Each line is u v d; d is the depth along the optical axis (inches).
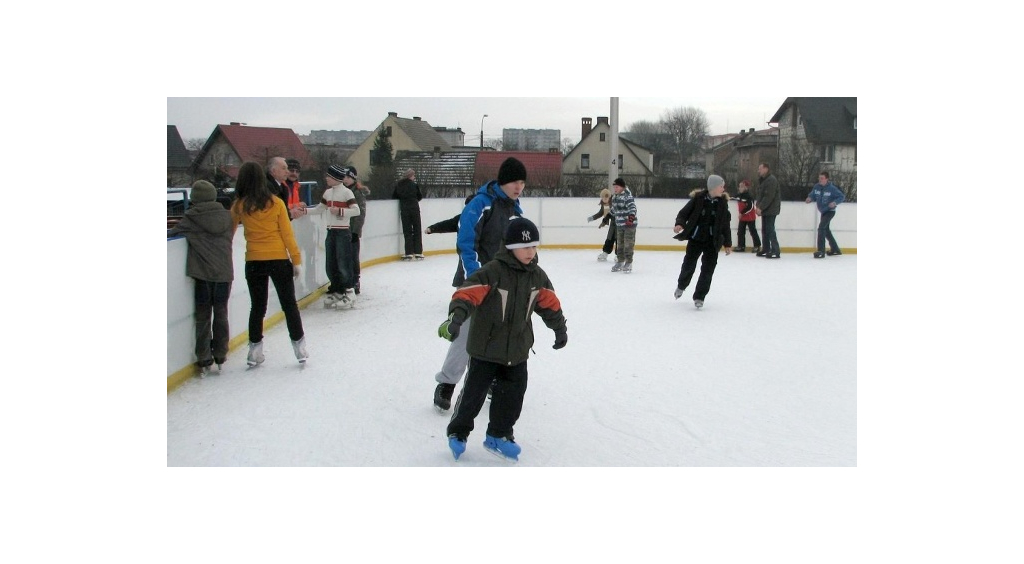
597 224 692.7
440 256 628.4
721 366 267.6
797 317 355.9
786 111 1790.1
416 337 309.7
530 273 173.2
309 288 387.9
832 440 196.5
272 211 248.7
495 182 216.2
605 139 1932.8
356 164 1649.9
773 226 614.9
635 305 387.5
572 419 211.5
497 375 178.9
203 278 245.1
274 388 237.1
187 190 354.0
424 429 202.8
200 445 190.2
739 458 184.9
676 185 1105.4
